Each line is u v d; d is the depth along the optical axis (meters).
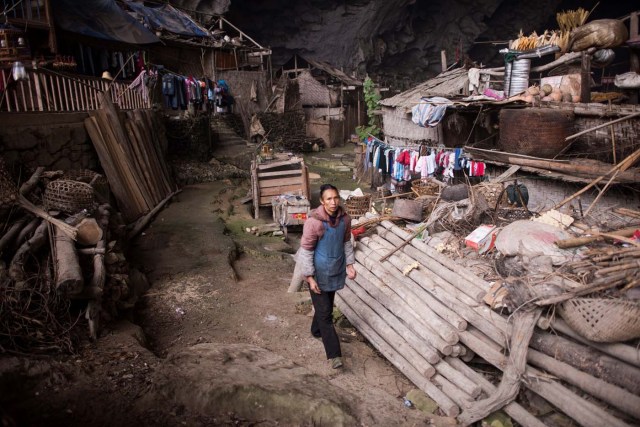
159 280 6.76
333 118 28.80
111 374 3.91
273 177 11.56
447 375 4.08
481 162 10.49
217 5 27.22
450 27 38.00
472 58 41.22
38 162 7.08
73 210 5.61
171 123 15.98
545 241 4.41
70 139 8.06
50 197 5.56
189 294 6.32
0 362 3.67
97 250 5.26
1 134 6.30
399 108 15.69
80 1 13.23
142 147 11.04
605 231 4.64
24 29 10.11
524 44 10.70
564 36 9.73
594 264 3.96
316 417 3.48
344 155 24.38
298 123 26.81
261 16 33.12
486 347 4.00
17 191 5.55
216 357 4.13
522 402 3.81
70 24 11.93
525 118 8.61
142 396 3.63
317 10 33.25
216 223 9.72
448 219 5.65
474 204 5.60
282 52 35.19
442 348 4.13
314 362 4.60
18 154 6.64
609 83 22.55
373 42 36.00
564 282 3.83
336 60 35.19
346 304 5.56
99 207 6.64
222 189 13.61
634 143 7.96
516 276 4.26
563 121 8.37
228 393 3.54
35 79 7.62
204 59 22.81
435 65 39.94
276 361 4.26
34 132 7.02
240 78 24.19
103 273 4.98
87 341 4.39
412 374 4.22
